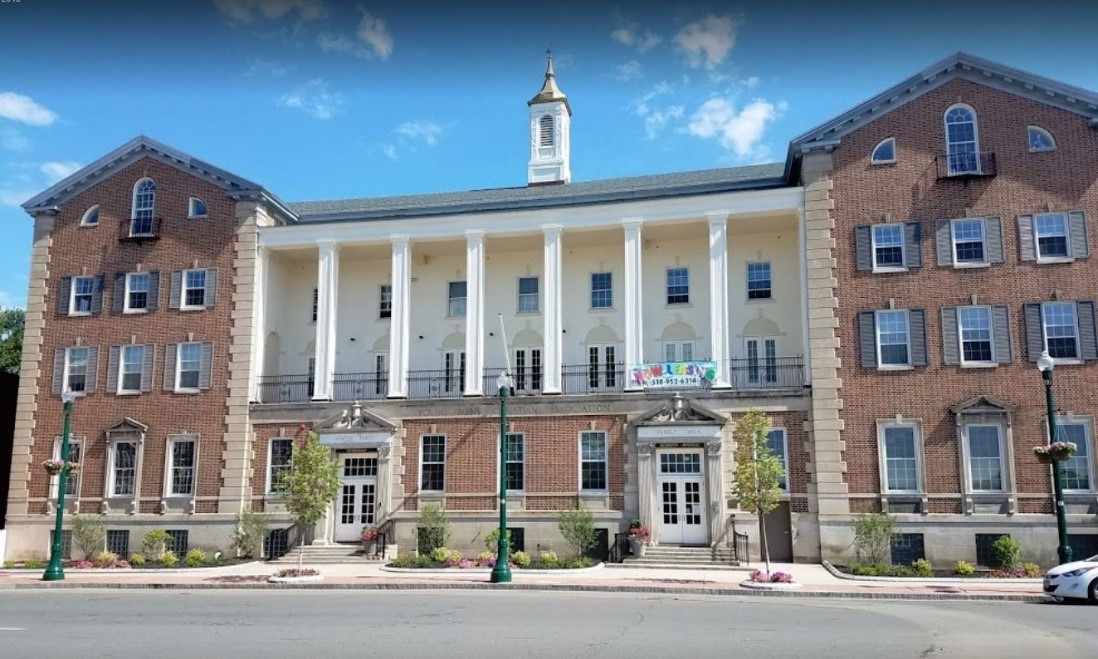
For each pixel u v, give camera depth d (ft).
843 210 107.55
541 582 84.53
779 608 67.00
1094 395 97.55
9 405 136.56
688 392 107.76
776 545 103.60
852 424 102.89
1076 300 100.17
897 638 50.75
